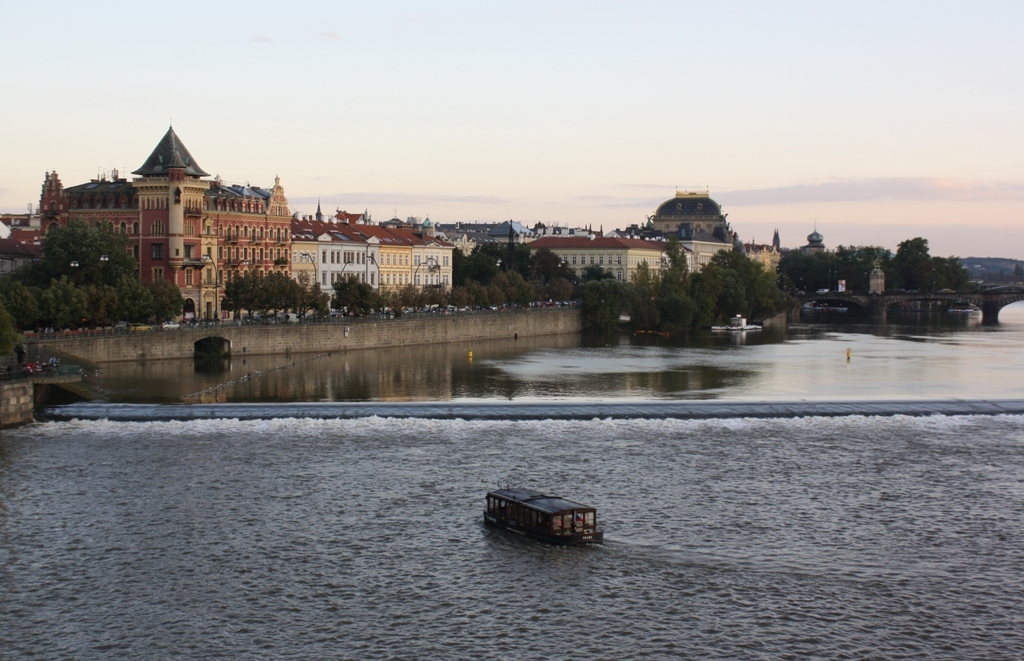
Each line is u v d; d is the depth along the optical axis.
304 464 134.25
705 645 86.25
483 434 152.62
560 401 180.75
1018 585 98.38
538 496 111.75
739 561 102.69
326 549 104.75
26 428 153.00
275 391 188.88
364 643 86.06
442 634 87.56
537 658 84.00
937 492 125.75
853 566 102.06
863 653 85.25
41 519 112.62
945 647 86.56
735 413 168.00
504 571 99.62
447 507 117.44
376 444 145.38
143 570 99.56
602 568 100.56
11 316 195.00
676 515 115.56
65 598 93.75
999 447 148.50
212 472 130.25
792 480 130.00
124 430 152.25
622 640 86.88
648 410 169.12
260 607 92.25
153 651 84.81
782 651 85.44
